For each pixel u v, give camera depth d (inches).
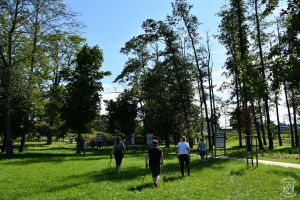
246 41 1806.1
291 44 916.0
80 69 1851.6
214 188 642.2
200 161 1209.4
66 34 1672.0
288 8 919.0
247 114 1642.5
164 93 2308.1
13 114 1721.2
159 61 2369.6
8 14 1541.6
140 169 958.4
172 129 2349.9
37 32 1594.5
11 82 1547.7
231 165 1047.6
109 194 581.6
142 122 2613.2
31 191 621.9
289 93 2164.1
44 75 1777.8
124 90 2568.9
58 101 1844.2
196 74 2180.1
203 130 2255.2
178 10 2074.3
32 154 1638.8
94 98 1855.3
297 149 1797.5
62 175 836.6
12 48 1622.8
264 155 1465.3
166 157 1438.2
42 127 2731.3
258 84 1026.1
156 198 546.3
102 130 2938.0
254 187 653.3
